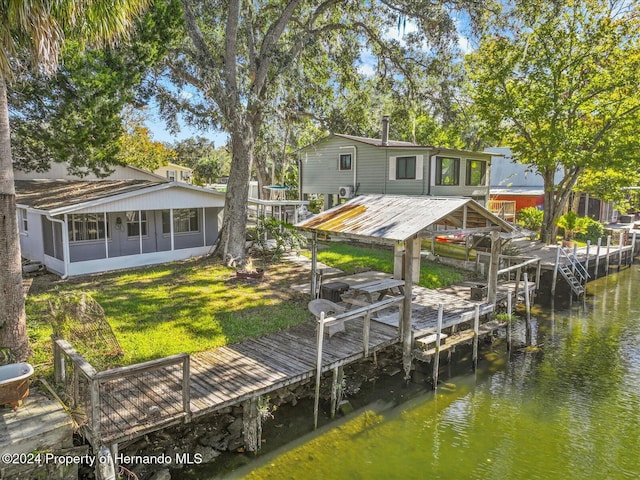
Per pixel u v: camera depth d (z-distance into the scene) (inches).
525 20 699.4
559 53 812.0
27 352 301.4
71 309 336.2
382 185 873.5
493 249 465.4
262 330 388.8
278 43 693.3
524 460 272.1
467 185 902.4
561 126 818.8
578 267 743.1
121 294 494.0
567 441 293.6
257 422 275.0
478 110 892.0
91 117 546.6
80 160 605.9
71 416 232.1
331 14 752.3
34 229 654.5
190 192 687.7
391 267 653.3
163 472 243.3
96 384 216.4
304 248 820.6
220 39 704.4
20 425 222.2
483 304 470.9
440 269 655.1
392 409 327.9
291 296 502.0
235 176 665.0
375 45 762.2
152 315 422.9
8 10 241.3
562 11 767.1
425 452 277.1
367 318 341.7
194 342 358.6
